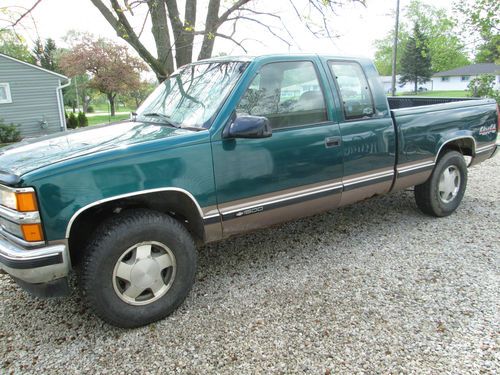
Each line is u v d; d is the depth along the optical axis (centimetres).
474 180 681
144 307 292
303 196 360
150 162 281
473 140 501
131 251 285
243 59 348
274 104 341
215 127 308
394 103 643
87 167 262
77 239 292
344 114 382
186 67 418
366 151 397
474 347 262
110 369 254
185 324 298
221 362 257
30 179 247
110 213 295
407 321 292
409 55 5419
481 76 1784
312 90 365
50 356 268
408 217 504
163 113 361
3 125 1917
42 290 267
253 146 324
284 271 374
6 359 267
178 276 304
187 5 667
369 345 268
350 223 490
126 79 3891
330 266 381
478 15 1534
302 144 351
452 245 418
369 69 412
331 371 246
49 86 2114
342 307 312
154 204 302
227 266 388
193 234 330
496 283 340
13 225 260
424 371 243
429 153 453
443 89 6244
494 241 425
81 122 2597
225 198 318
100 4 612
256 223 344
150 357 264
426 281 347
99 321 305
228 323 297
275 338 278
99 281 272
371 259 392
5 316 317
